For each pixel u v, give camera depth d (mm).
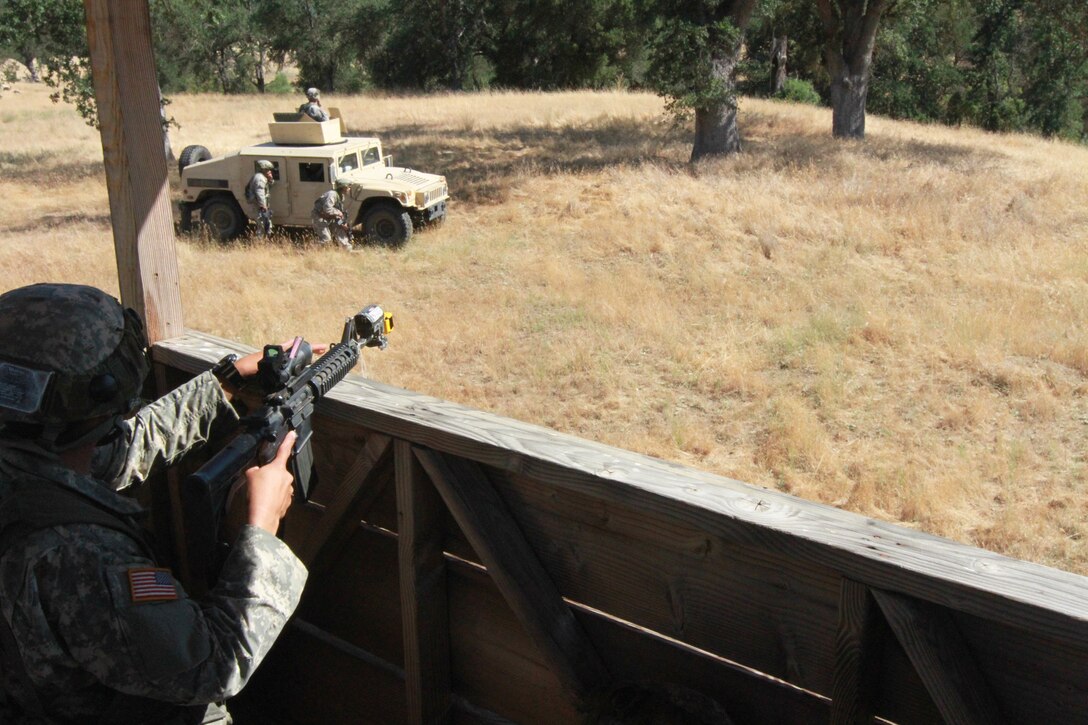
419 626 2002
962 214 13367
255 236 13320
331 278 11703
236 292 10766
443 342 9219
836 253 12008
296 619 2371
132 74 2295
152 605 1183
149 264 2426
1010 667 1338
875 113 41812
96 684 1228
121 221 2400
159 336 2488
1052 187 15492
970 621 1355
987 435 7195
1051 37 39344
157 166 2418
